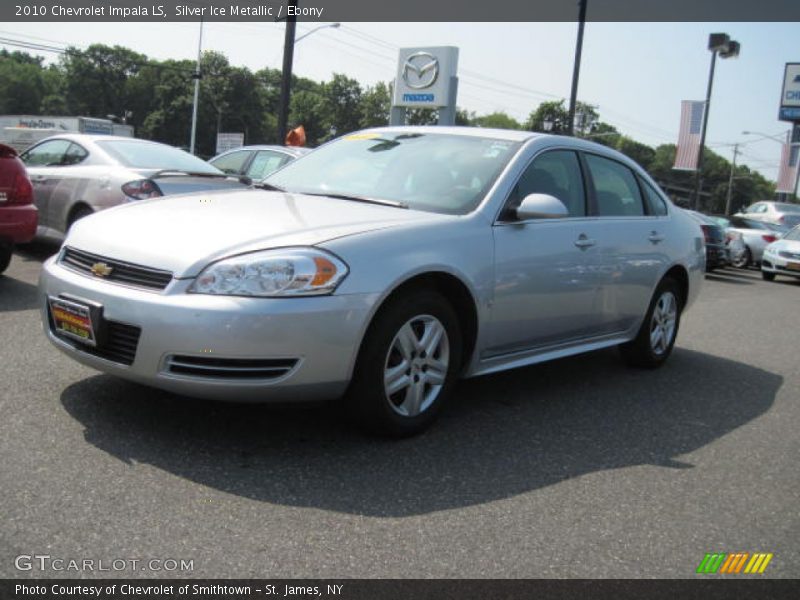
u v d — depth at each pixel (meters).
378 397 3.36
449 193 4.06
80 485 2.80
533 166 4.34
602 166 5.04
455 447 3.59
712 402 4.97
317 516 2.75
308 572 2.38
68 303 3.33
